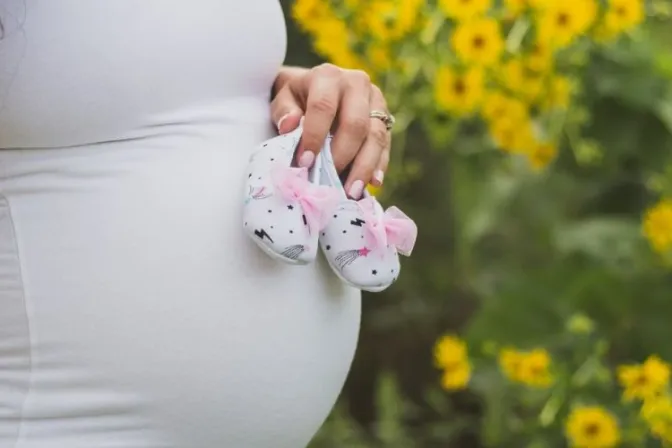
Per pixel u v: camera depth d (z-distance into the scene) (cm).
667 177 216
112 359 111
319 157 118
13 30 108
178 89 116
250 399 117
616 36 203
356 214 115
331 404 130
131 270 111
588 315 224
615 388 211
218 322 114
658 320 221
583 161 218
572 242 229
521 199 240
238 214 116
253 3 125
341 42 201
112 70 111
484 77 198
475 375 218
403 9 193
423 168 268
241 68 123
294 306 119
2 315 111
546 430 210
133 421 113
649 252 225
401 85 204
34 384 111
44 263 110
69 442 111
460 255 262
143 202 112
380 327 282
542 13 191
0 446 111
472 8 190
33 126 110
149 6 114
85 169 112
